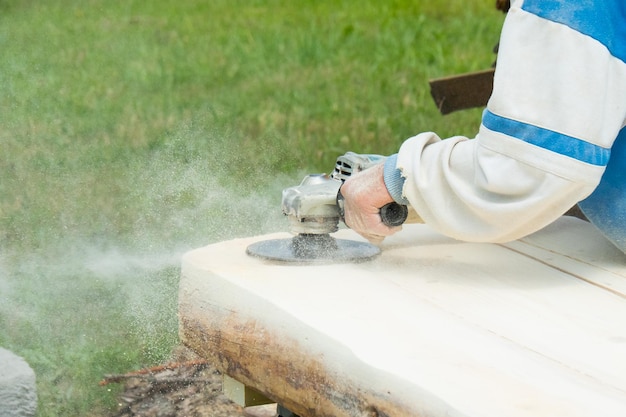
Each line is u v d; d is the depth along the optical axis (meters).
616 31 2.46
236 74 9.52
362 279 2.66
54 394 3.89
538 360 2.12
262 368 2.52
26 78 9.08
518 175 2.44
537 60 2.43
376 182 2.72
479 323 2.35
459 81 5.08
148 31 11.51
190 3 13.50
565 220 3.31
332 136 7.57
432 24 12.04
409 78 9.49
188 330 2.83
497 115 2.45
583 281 2.69
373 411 2.11
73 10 12.66
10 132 7.38
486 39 11.30
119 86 8.88
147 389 3.98
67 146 7.07
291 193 2.85
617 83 2.45
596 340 2.25
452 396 1.93
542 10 2.43
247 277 2.64
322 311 2.39
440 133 7.71
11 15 12.28
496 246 3.02
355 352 2.15
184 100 8.46
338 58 10.27
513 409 1.88
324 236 2.88
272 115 8.08
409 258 2.88
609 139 2.46
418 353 2.15
